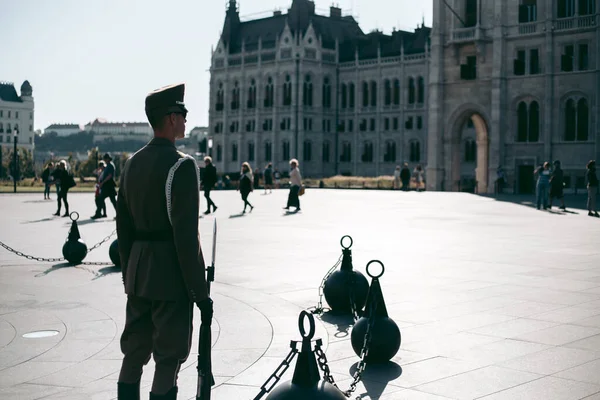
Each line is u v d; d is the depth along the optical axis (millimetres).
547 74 58781
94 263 14836
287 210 34031
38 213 31672
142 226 5262
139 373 5441
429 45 106938
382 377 7195
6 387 6730
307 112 116375
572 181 58156
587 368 7453
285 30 117062
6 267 14367
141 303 5320
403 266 14719
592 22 56812
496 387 6852
